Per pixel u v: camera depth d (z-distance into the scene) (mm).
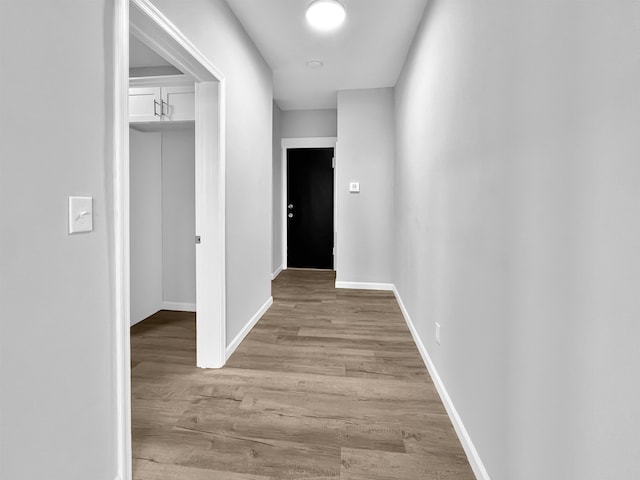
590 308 687
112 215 1132
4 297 806
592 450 681
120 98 1132
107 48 1088
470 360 1354
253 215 2764
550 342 822
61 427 962
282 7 2211
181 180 3238
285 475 1271
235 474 1276
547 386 834
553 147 808
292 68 3273
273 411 1665
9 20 797
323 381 1956
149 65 2619
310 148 5281
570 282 748
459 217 1493
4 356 810
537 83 874
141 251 3021
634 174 578
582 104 707
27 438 869
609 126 634
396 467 1311
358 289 4121
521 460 958
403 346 2459
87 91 1019
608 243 638
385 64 3186
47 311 912
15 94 814
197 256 2100
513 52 999
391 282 4086
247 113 2562
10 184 810
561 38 772
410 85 2785
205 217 2076
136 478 1255
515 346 992
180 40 1568
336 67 3264
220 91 2035
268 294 3330
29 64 845
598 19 658
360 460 1346
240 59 2389
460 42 1480
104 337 1110
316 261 5422
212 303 2098
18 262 833
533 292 896
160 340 2570
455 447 1422
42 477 909
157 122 2752
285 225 5406
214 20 1960
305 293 3938
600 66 654
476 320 1292
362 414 1646
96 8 1043
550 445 821
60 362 954
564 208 768
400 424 1570
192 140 3184
